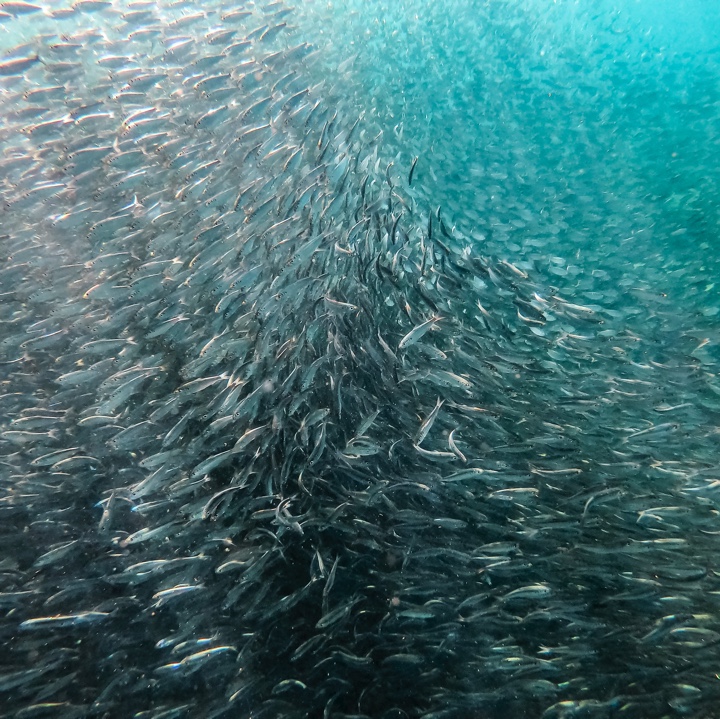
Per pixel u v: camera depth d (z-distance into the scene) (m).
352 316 1.70
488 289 1.89
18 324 1.77
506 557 1.30
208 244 1.81
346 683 1.18
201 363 1.52
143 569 1.23
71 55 2.29
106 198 2.02
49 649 1.21
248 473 1.36
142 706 1.14
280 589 1.32
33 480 1.42
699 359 2.03
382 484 1.36
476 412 1.57
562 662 1.23
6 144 2.20
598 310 2.23
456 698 1.18
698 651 1.23
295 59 2.38
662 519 1.48
